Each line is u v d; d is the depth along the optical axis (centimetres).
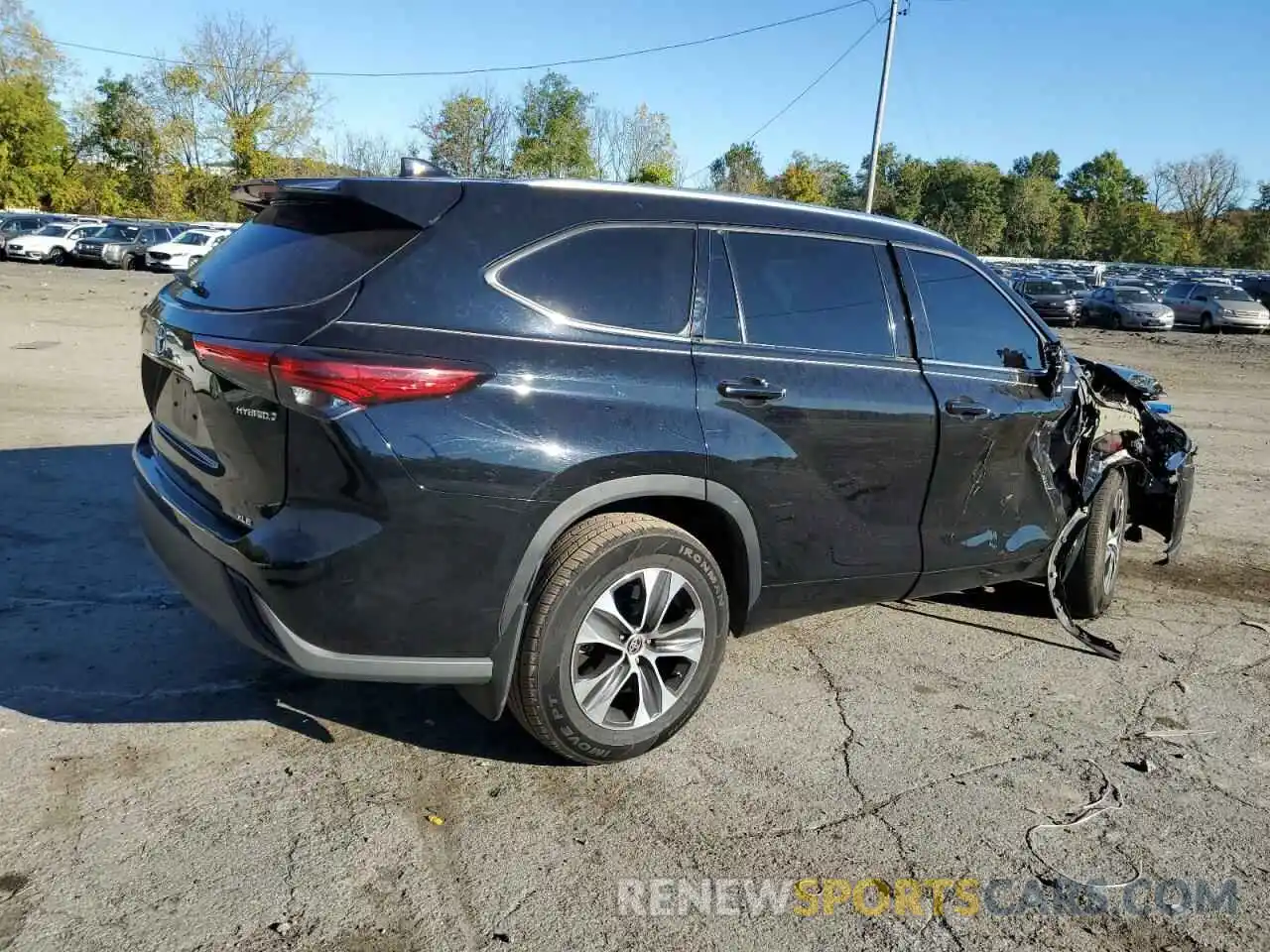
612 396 300
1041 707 392
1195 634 481
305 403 262
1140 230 8481
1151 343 2630
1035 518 436
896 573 387
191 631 406
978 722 376
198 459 307
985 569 423
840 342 365
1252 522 705
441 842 282
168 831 278
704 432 315
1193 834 308
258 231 324
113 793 293
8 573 453
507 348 288
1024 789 329
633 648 317
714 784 321
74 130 6194
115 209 5928
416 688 375
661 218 331
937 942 255
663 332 321
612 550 301
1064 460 446
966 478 398
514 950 242
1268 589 557
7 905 244
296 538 270
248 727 337
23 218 3756
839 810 310
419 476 270
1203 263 8519
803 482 344
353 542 269
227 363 272
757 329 343
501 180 310
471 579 283
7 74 5756
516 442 282
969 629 473
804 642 446
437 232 290
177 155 5912
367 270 280
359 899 256
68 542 499
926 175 6700
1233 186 8744
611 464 296
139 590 444
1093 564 473
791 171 5944
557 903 260
